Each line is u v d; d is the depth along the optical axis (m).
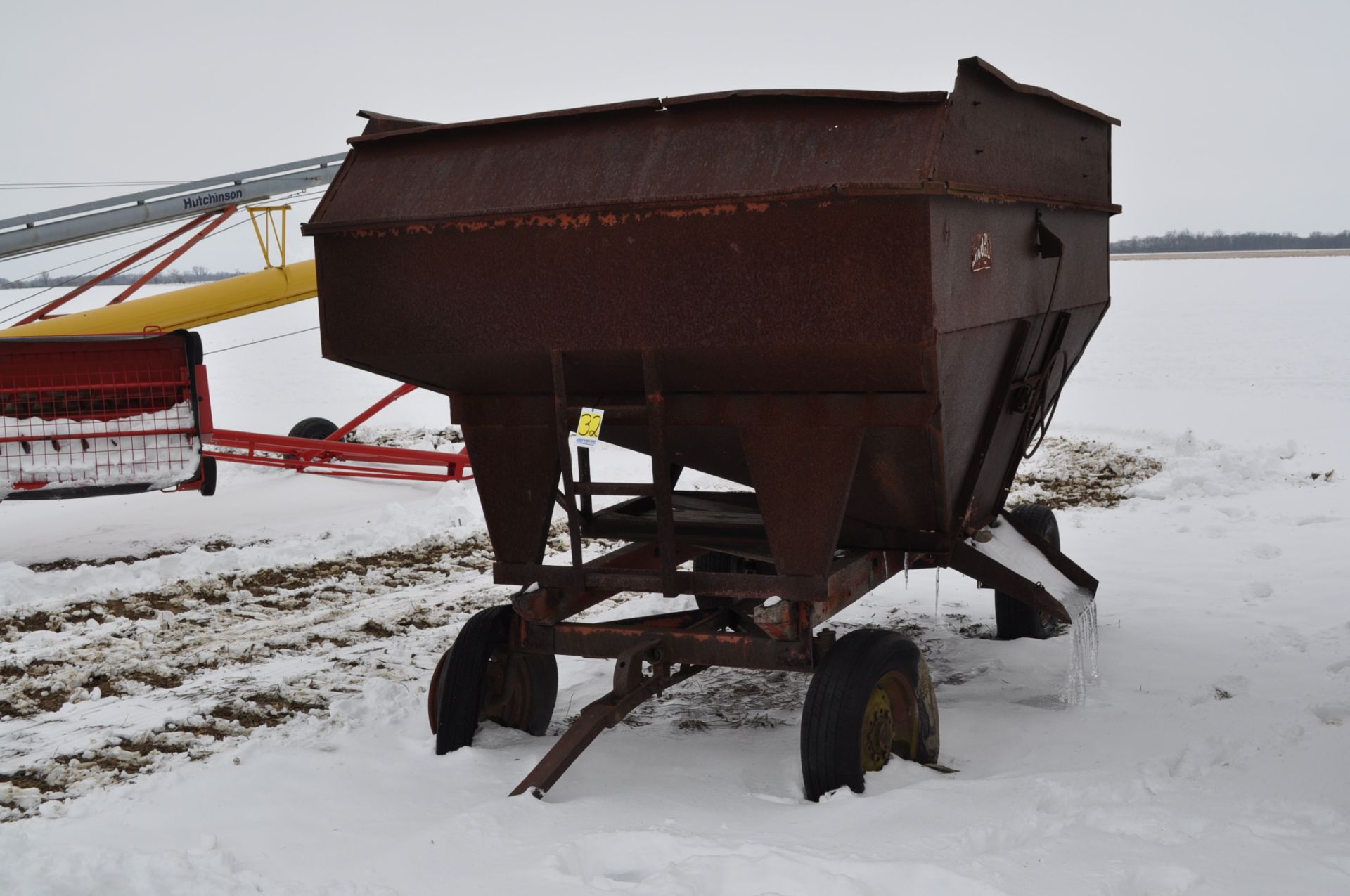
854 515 4.79
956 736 4.83
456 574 8.45
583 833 3.77
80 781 4.64
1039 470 11.93
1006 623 6.38
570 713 5.32
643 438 4.84
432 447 14.67
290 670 6.15
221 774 4.53
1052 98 5.01
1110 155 6.16
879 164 3.72
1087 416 15.91
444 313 4.46
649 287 4.09
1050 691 5.47
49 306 12.39
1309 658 5.73
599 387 4.51
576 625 4.70
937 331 3.76
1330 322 33.09
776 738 4.92
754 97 4.02
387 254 4.52
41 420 8.12
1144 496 10.45
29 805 4.39
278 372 29.97
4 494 8.05
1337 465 11.31
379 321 4.58
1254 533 8.69
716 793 4.21
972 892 3.11
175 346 8.55
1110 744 4.63
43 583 7.99
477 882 3.42
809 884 3.19
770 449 4.28
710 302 4.01
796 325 3.89
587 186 4.16
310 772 4.53
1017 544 5.97
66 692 5.88
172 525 10.27
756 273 3.92
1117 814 3.74
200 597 7.84
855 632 4.31
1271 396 17.94
